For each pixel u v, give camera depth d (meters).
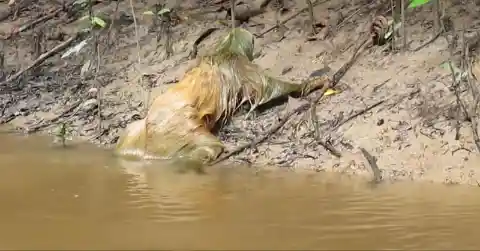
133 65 10.34
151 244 4.80
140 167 7.31
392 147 7.34
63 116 9.39
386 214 5.58
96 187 6.41
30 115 9.61
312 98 8.48
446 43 8.92
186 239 4.93
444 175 6.84
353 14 10.29
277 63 9.46
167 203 5.85
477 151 7.06
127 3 12.09
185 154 7.65
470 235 5.06
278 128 7.97
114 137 8.59
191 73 8.40
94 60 10.55
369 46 9.32
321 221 5.38
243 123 8.24
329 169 7.21
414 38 9.27
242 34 8.78
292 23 10.45
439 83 8.16
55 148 8.16
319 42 9.80
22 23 12.38
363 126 7.73
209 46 10.34
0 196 6.04
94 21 9.86
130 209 5.67
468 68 7.90
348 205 5.86
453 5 9.78
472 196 6.17
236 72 8.39
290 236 5.00
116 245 4.79
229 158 7.60
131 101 9.41
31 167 7.21
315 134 7.74
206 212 5.59
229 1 11.43
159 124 7.84
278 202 5.92
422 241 4.93
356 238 4.98
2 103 9.99
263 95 8.38
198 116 7.95
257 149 7.68
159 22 11.23
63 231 5.09
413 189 6.44
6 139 8.65
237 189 6.37
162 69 10.04
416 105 7.88
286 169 7.24
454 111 7.60
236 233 5.06
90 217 5.43
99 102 9.00
